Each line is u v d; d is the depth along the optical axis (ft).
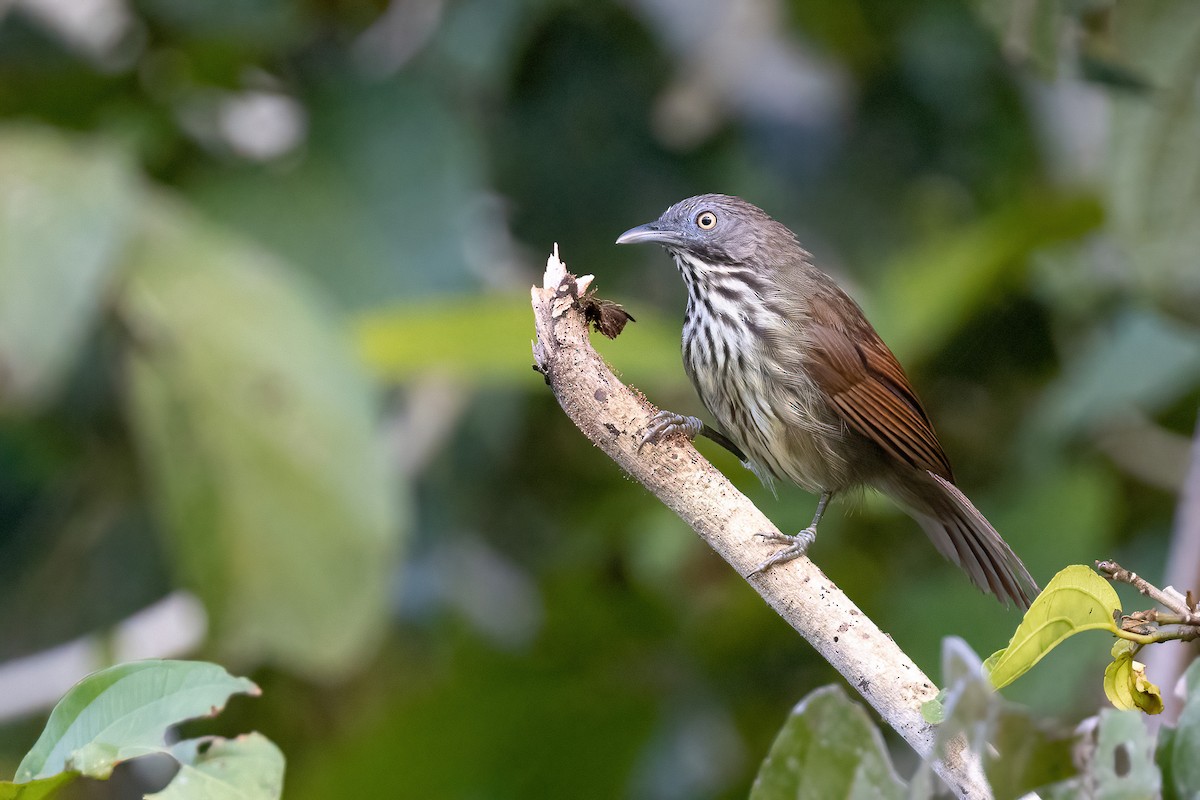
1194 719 15.65
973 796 14.89
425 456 37.68
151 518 37.29
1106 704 29.81
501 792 36.32
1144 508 37.24
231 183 36.27
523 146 39.60
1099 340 35.42
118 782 35.04
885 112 40.42
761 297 30.71
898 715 15.75
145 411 30.89
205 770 14.82
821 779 15.57
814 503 35.83
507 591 40.01
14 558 37.50
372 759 35.58
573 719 36.35
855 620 16.34
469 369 32.91
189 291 30.96
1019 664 15.34
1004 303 37.24
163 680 15.03
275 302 31.27
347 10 38.14
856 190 40.47
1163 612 15.49
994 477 37.47
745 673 36.40
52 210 29.37
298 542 30.89
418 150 36.37
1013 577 28.89
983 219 37.99
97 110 37.63
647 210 40.01
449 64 37.09
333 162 36.37
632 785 36.70
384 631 36.42
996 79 39.78
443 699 35.78
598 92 39.47
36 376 28.55
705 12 39.99
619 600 36.45
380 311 33.94
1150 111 27.86
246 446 30.71
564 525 39.60
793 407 30.32
